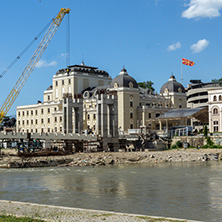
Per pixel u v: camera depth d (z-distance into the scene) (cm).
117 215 3509
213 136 13312
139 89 17812
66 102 13562
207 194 5228
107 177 7144
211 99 14475
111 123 13188
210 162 10406
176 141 14238
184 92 19812
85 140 12275
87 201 4809
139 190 5609
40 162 9469
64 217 3444
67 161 9956
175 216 4003
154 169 8562
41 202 4775
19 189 5766
